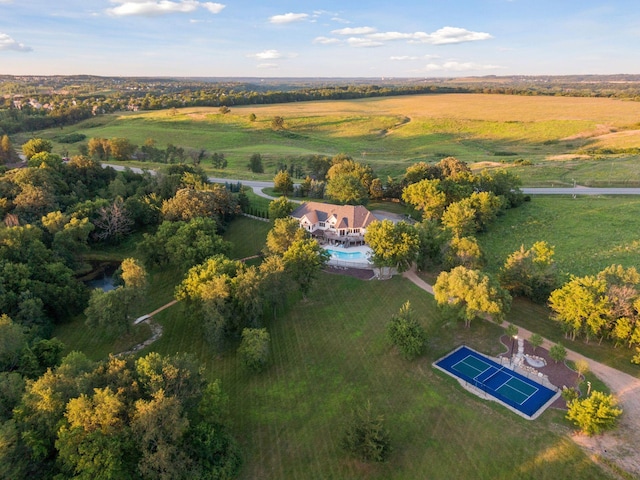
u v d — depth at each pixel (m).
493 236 97.12
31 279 70.88
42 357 53.28
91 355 61.75
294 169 175.12
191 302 63.91
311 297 73.44
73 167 120.56
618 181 128.75
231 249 85.50
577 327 54.34
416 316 64.94
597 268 77.06
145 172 128.50
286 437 45.00
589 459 39.41
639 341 50.75
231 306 59.91
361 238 94.69
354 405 48.69
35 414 37.56
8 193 98.31
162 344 63.66
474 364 53.78
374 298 71.69
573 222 99.25
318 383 52.81
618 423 43.22
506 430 43.47
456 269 60.06
